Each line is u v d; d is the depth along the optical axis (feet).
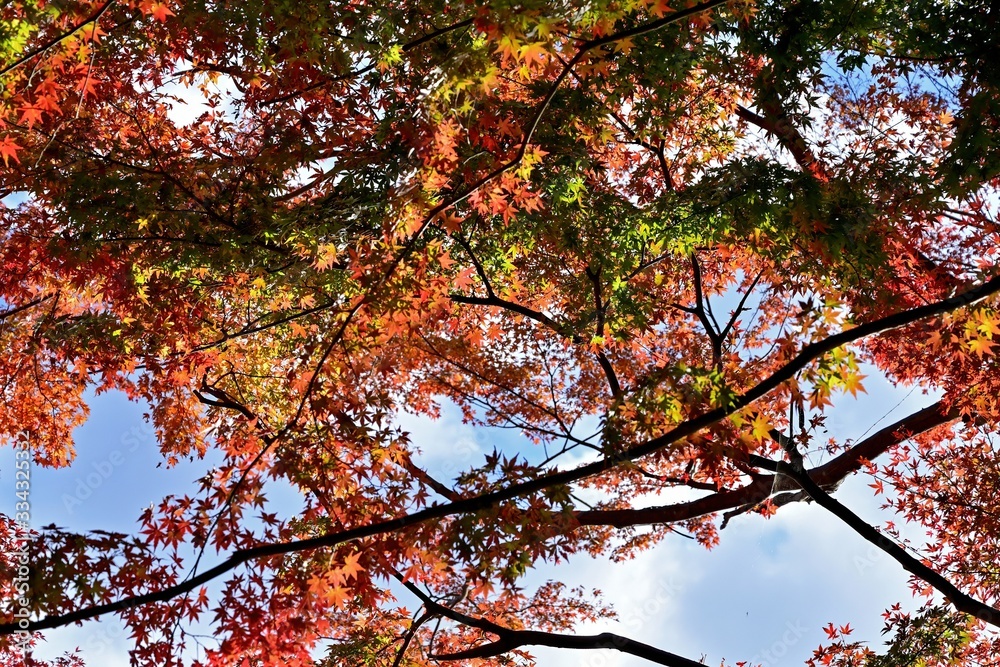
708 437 18.17
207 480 19.60
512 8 14.44
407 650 30.14
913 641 28.45
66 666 26.11
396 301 19.57
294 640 17.89
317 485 20.29
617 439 18.21
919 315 16.98
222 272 26.05
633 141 31.53
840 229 23.45
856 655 28.60
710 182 25.64
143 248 25.02
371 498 20.47
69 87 22.08
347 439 20.68
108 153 24.89
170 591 17.12
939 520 28.76
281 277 25.09
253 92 24.40
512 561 18.04
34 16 16.69
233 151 25.95
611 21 16.03
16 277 29.14
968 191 22.36
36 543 16.70
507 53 16.47
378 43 20.56
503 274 30.25
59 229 27.02
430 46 20.38
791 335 18.08
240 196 25.25
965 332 22.34
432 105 18.80
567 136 25.40
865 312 25.25
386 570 19.27
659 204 26.40
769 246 27.02
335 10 20.26
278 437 20.67
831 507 26.53
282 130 24.53
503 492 17.97
